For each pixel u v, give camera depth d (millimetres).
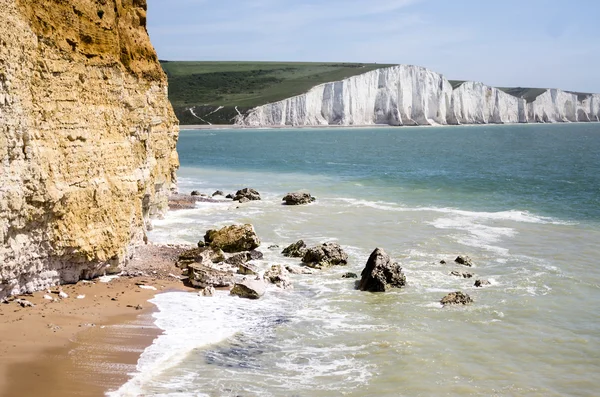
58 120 19953
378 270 23031
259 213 38750
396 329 18719
